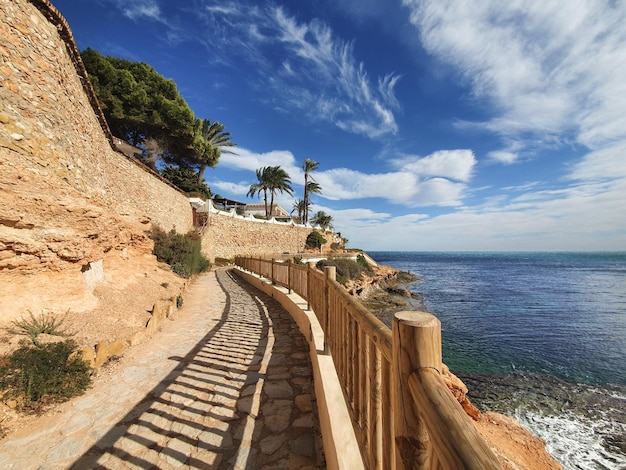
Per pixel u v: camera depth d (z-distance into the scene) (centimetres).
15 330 371
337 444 185
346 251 4572
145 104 1791
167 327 587
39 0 560
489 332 1587
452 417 60
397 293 3019
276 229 3541
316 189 4594
